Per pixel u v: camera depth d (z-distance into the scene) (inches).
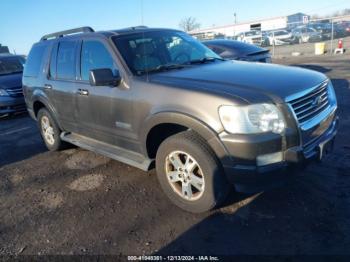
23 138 283.6
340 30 1093.8
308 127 127.1
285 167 122.3
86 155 224.7
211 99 124.9
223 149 123.1
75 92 188.4
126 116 157.9
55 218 149.4
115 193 166.2
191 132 135.8
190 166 137.2
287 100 121.7
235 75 141.9
